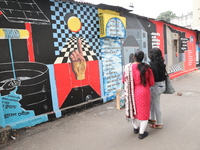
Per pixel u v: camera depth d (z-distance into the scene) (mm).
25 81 3523
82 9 4453
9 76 3318
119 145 2762
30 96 3607
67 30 4160
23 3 3455
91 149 2695
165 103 4809
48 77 3867
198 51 12359
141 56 2908
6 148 2834
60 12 4004
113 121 3750
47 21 3789
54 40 3928
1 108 3029
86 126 3562
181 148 2564
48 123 3801
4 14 3221
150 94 3107
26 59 3520
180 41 9773
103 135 3135
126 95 2949
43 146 2859
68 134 3248
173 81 8172
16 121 3443
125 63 5875
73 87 4352
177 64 9570
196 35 11859
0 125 3037
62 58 4098
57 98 4059
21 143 2982
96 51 4863
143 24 6746
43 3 3725
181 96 5434
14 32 3338
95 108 4680
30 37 3551
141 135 2906
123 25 5223
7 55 3279
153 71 3012
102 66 5062
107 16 4727
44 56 3779
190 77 9000
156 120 3305
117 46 5520
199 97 5223
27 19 3500
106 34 4738
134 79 2879
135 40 6301
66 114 4207
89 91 4746
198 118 3639
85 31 4551
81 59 4492
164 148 2592
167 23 8258
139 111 2842
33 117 3666
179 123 3453
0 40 3189
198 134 2957
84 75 4590
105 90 5203
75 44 4336
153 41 7430
